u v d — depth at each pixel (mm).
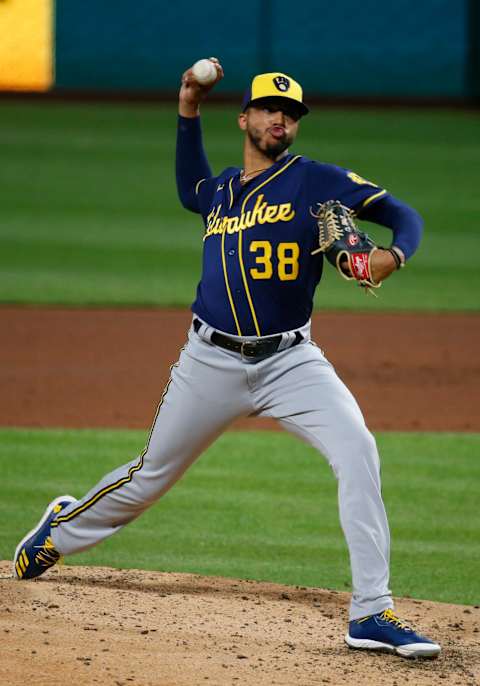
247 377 15758
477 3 89000
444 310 48125
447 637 16375
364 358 40250
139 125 80938
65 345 41250
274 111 15758
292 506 24172
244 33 88562
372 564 15125
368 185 15398
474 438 30406
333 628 16500
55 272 52000
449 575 20156
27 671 13859
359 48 89188
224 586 18578
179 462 16484
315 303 49469
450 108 88500
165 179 69188
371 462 15281
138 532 22328
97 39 88500
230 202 16016
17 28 87812
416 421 32250
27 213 61938
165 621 16359
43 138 76750
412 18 89000
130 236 58562
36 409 32750
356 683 14031
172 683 13734
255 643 15539
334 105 87875
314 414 15500
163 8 88250
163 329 44125
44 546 17500
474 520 23484
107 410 32812
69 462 26953
